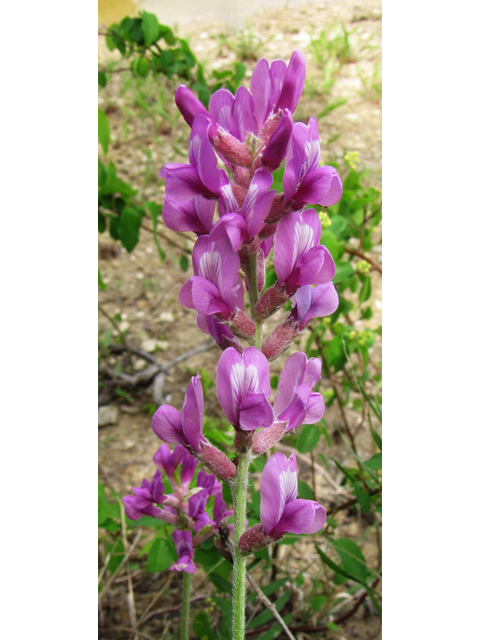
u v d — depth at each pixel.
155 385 0.35
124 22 0.29
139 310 0.39
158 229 0.41
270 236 0.13
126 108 0.43
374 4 0.40
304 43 0.39
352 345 0.27
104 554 0.25
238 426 0.12
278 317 0.36
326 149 0.37
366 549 0.27
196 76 0.30
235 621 0.14
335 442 0.31
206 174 0.12
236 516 0.13
